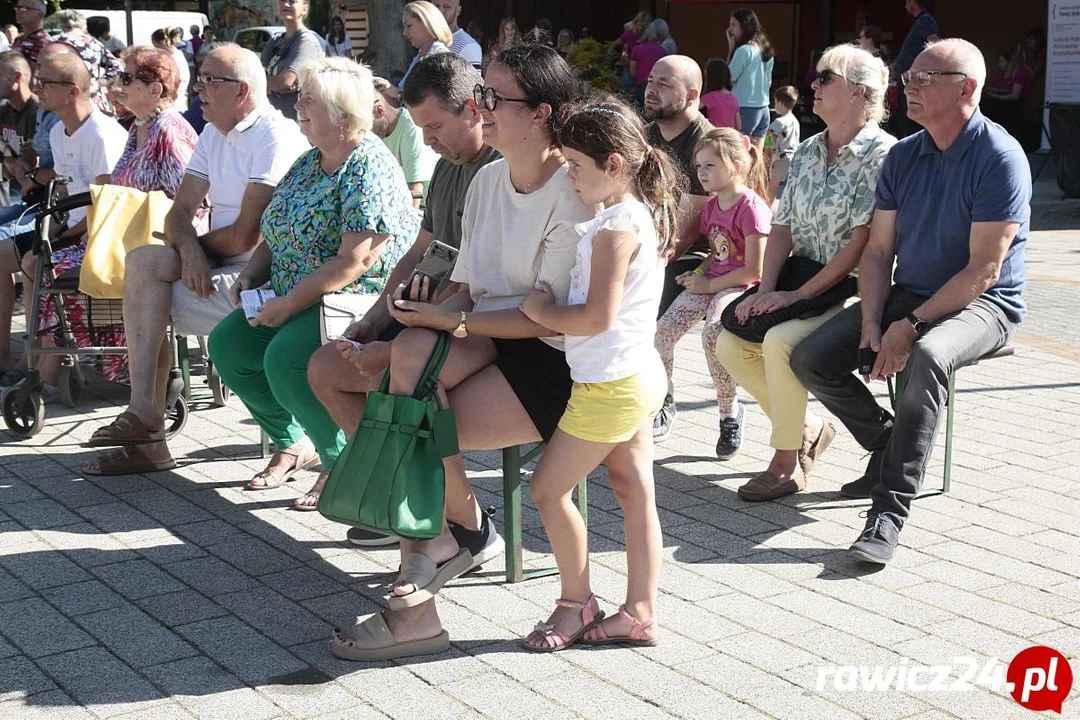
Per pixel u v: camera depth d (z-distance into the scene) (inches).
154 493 195.0
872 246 185.9
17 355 279.6
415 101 159.9
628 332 131.5
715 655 139.7
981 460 208.4
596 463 135.0
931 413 167.2
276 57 366.0
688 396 253.3
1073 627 146.5
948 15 864.3
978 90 173.5
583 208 133.6
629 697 130.1
